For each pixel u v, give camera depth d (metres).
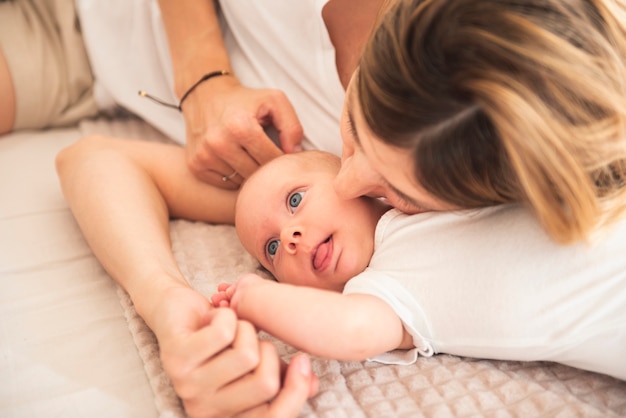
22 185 1.06
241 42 1.09
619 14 0.59
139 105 1.18
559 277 0.65
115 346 0.79
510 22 0.54
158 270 0.80
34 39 1.18
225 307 0.68
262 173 0.91
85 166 0.95
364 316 0.67
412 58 0.56
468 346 0.71
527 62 0.53
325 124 0.98
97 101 1.22
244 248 0.97
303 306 0.67
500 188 0.61
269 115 0.99
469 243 0.69
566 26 0.55
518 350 0.68
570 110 0.55
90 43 1.18
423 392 0.71
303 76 0.99
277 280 0.91
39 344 0.79
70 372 0.75
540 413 0.67
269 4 1.00
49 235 0.97
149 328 0.80
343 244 0.81
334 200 0.83
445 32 0.55
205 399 0.64
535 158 0.56
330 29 0.93
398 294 0.71
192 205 1.02
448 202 0.63
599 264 0.65
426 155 0.58
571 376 0.73
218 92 1.02
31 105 1.17
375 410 0.69
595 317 0.65
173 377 0.65
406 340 0.74
